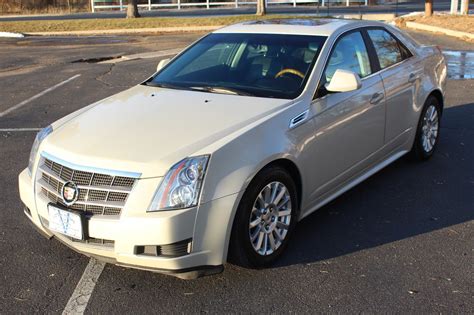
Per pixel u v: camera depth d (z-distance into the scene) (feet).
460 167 18.58
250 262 11.84
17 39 70.74
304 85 13.62
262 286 11.57
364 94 15.03
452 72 35.96
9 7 125.29
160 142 11.35
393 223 14.49
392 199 16.08
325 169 13.78
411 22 65.92
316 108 13.32
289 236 12.92
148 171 10.58
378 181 17.53
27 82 37.93
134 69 42.14
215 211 10.77
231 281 11.78
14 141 23.29
